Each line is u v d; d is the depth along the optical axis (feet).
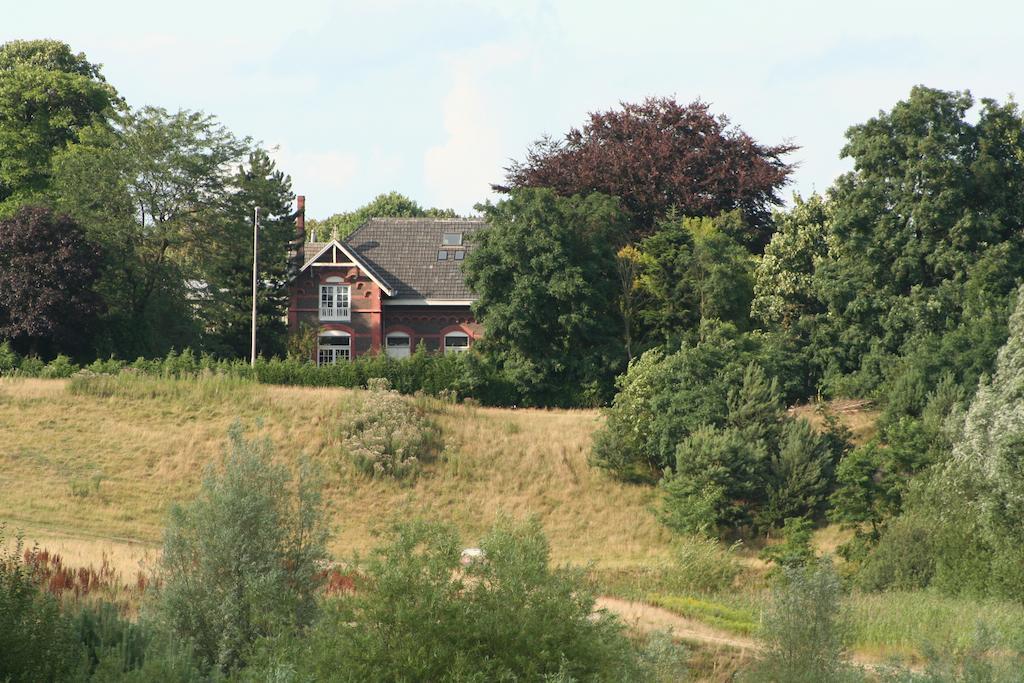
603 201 362.53
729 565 214.07
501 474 280.92
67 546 185.98
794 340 331.57
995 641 135.74
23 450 266.98
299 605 105.40
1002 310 295.69
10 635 90.27
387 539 98.02
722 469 258.16
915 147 331.16
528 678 88.94
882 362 309.83
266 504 109.40
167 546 108.47
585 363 341.41
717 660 134.92
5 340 343.05
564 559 243.60
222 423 288.92
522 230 348.79
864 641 149.07
